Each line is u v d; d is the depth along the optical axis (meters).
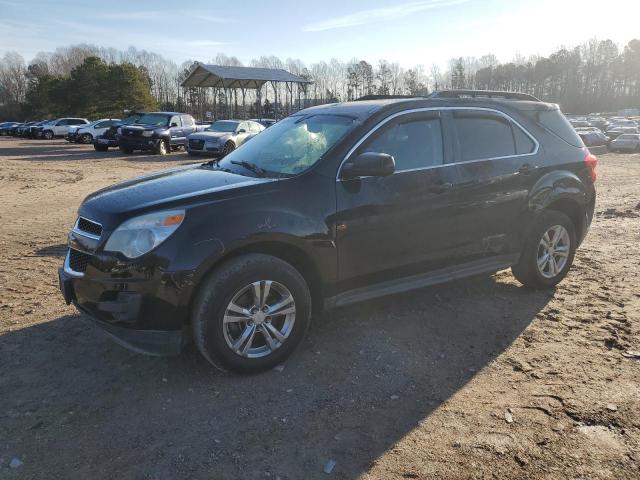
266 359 3.57
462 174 4.39
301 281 3.64
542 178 4.90
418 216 4.14
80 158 22.56
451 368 3.68
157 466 2.68
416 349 3.96
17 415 3.11
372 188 3.93
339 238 3.78
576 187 5.14
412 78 96.94
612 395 3.29
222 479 2.59
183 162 20.39
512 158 4.76
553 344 4.02
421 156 4.25
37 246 6.90
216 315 3.33
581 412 3.11
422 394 3.34
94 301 3.38
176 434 2.94
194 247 3.25
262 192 3.56
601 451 2.76
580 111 113.88
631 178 17.98
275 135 4.61
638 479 2.55
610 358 3.78
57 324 4.36
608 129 55.75
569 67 113.38
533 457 2.72
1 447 2.82
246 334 3.47
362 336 4.17
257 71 39.97
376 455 2.76
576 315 4.57
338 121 4.20
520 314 4.61
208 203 3.40
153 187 3.79
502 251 4.78
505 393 3.34
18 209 9.79
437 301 4.91
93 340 4.08
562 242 5.20
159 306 3.25
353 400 3.28
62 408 3.19
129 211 3.36
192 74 40.62
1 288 5.21
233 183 3.69
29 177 15.39
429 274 4.38
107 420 3.07
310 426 3.02
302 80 41.22
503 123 4.81
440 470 2.63
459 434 2.92
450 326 4.36
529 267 4.98
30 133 42.66
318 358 3.82
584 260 6.29
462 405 3.21
